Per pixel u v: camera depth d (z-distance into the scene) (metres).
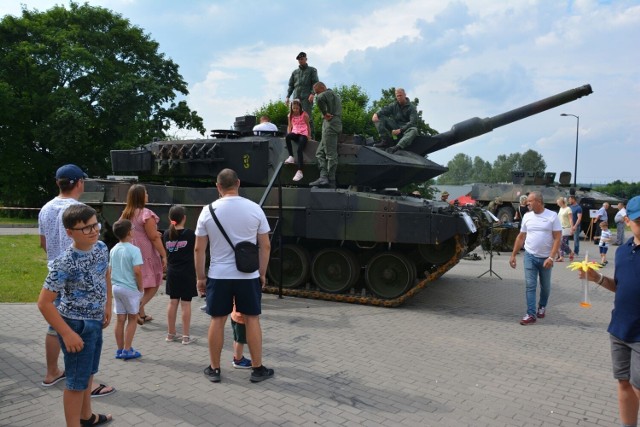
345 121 34.19
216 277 5.43
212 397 5.14
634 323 3.80
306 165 10.63
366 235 9.27
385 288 9.59
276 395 5.21
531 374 5.98
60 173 5.12
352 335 7.43
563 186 29.50
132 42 36.75
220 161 11.09
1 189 34.84
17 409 4.82
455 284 12.09
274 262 10.42
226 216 5.41
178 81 38.94
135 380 5.55
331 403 5.05
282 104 37.50
